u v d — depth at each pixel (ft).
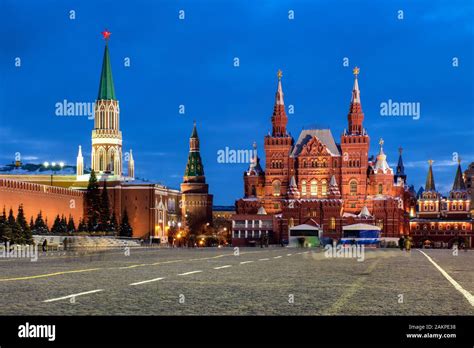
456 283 107.76
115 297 79.66
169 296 81.61
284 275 123.34
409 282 108.99
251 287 95.45
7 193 560.20
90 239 467.11
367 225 555.69
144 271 131.64
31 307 69.10
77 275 117.29
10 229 374.02
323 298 81.66
